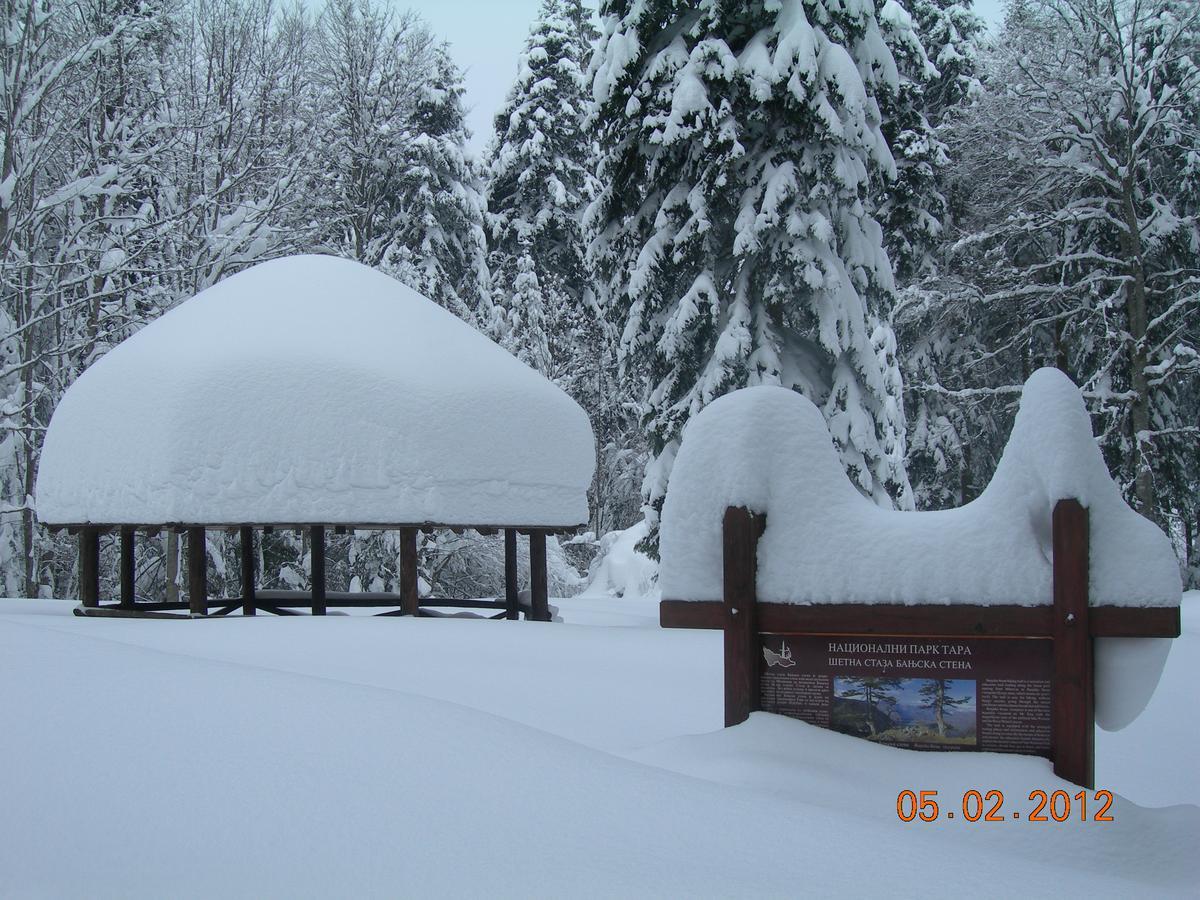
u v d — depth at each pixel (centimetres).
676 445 1814
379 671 849
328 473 1198
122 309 2320
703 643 1037
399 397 1235
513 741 494
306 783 416
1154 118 2556
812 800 470
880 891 350
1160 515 2906
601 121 1838
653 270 1762
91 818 377
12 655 616
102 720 481
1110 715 509
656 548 1855
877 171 1758
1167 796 672
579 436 1383
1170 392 2800
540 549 1398
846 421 1688
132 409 1215
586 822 399
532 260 3853
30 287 1959
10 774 414
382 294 1374
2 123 1917
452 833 378
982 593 509
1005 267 2881
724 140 1622
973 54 3284
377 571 2514
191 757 438
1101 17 2600
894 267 2522
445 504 1238
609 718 732
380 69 2892
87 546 1339
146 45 2317
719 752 516
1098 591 495
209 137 2427
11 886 321
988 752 508
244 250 2344
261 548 2511
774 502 549
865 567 527
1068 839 451
